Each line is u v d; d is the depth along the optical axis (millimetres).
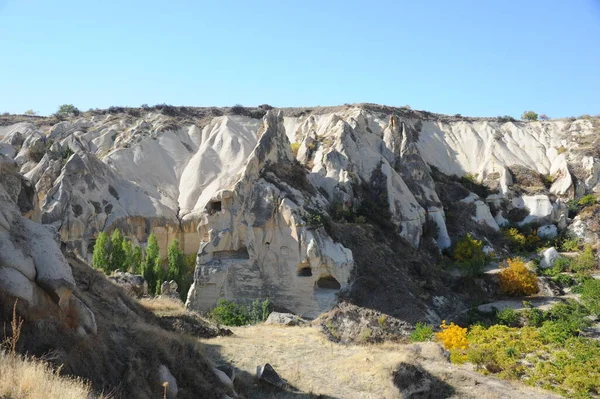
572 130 86250
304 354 24109
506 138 85750
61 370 11859
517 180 75188
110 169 54250
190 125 74500
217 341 24672
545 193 71688
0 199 13906
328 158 57375
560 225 67062
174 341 16484
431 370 24641
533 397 23484
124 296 21797
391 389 20516
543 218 67812
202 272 41406
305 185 49156
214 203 43688
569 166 75312
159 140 68625
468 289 47875
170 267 44562
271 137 47562
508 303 45906
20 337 11953
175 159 66688
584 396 25531
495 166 76312
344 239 44688
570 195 71812
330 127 67188
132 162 62000
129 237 50406
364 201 55250
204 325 25953
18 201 18453
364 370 21969
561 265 54688
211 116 79000
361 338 35812
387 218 54312
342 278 41125
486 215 65812
